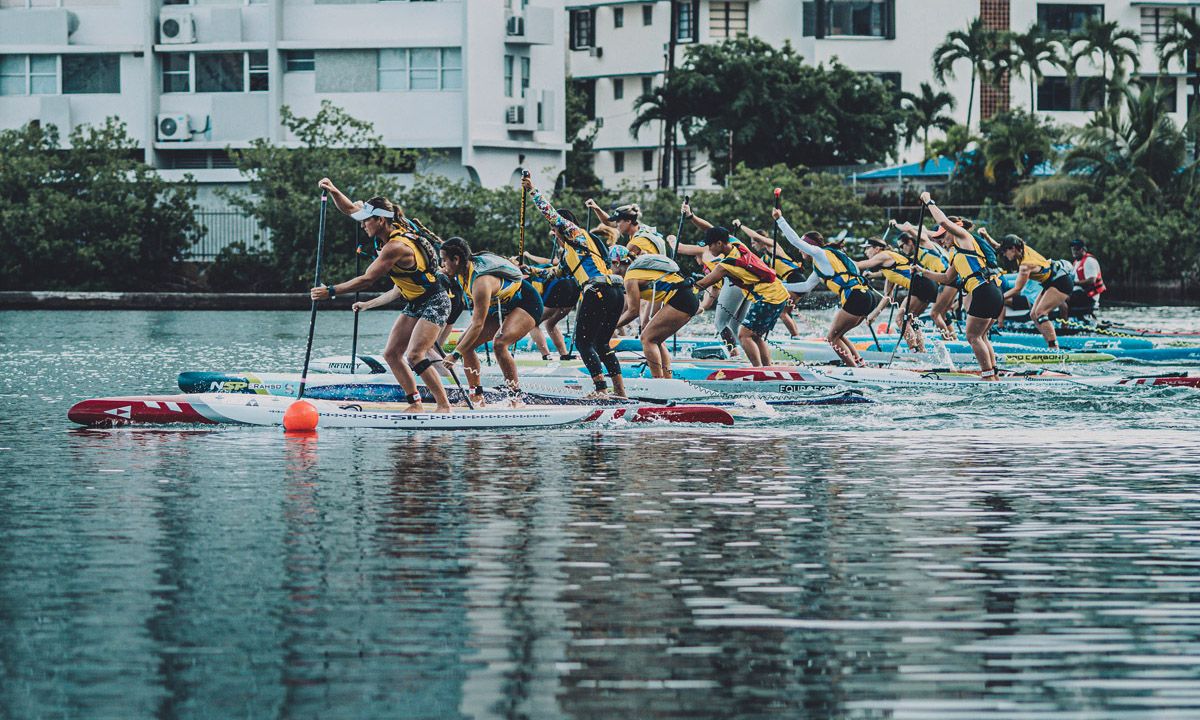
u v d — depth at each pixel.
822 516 14.57
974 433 21.41
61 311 58.66
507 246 63.25
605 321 23.56
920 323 36.00
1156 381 27.33
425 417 21.30
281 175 64.06
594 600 11.20
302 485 16.22
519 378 26.05
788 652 9.95
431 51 69.44
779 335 40.09
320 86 70.25
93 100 70.88
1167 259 69.38
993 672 9.55
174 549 12.88
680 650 9.97
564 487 16.20
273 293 63.28
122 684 9.26
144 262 65.31
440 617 10.73
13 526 13.87
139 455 18.48
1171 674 9.51
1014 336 38.66
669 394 25.09
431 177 64.94
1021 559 12.66
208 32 69.94
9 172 63.28
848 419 23.12
